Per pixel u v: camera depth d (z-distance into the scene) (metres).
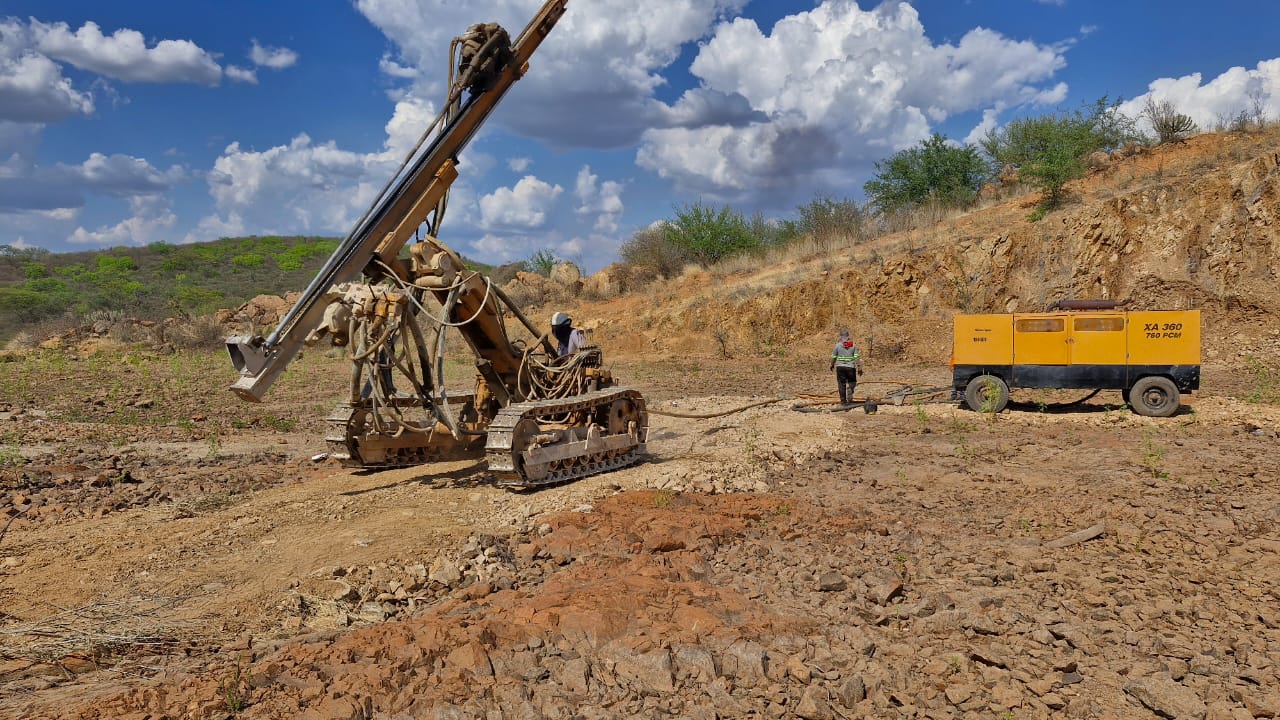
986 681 4.34
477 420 11.30
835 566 6.28
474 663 4.51
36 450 12.34
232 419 15.99
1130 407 14.32
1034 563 6.14
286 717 3.94
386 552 6.90
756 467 10.45
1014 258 26.17
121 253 91.56
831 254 31.38
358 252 8.94
